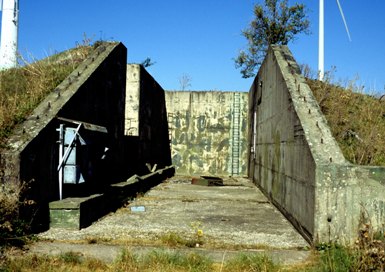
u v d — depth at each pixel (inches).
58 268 223.5
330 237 270.2
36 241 273.1
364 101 482.9
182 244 277.4
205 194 559.2
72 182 336.5
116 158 517.3
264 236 311.9
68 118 362.6
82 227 319.3
